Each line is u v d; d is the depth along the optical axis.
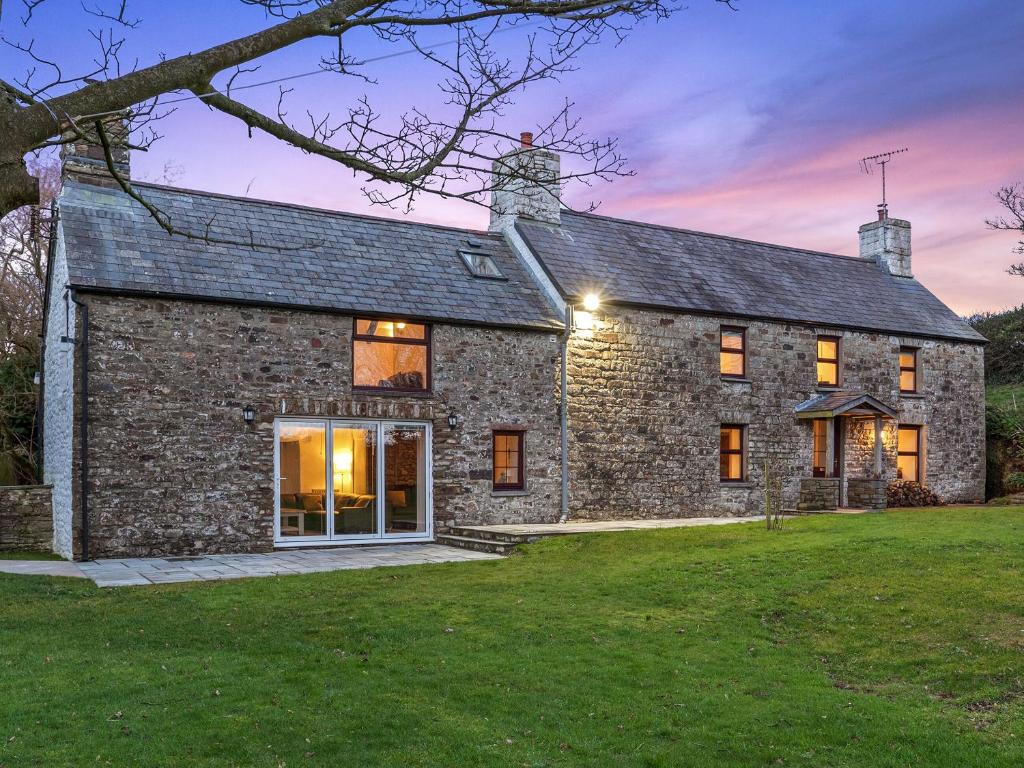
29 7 4.84
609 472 17.89
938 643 8.30
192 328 14.04
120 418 13.44
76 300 13.17
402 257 17.23
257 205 16.75
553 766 5.55
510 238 19.52
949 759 5.80
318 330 15.07
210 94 5.11
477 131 6.07
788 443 20.44
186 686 6.69
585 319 17.78
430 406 16.03
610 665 7.66
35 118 4.30
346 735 5.87
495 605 9.75
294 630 8.52
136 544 13.49
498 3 5.67
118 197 15.13
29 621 8.65
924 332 22.94
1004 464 24.73
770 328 20.36
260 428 14.51
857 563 11.40
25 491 15.04
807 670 7.73
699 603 9.90
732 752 5.88
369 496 15.63
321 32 5.34
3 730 5.68
